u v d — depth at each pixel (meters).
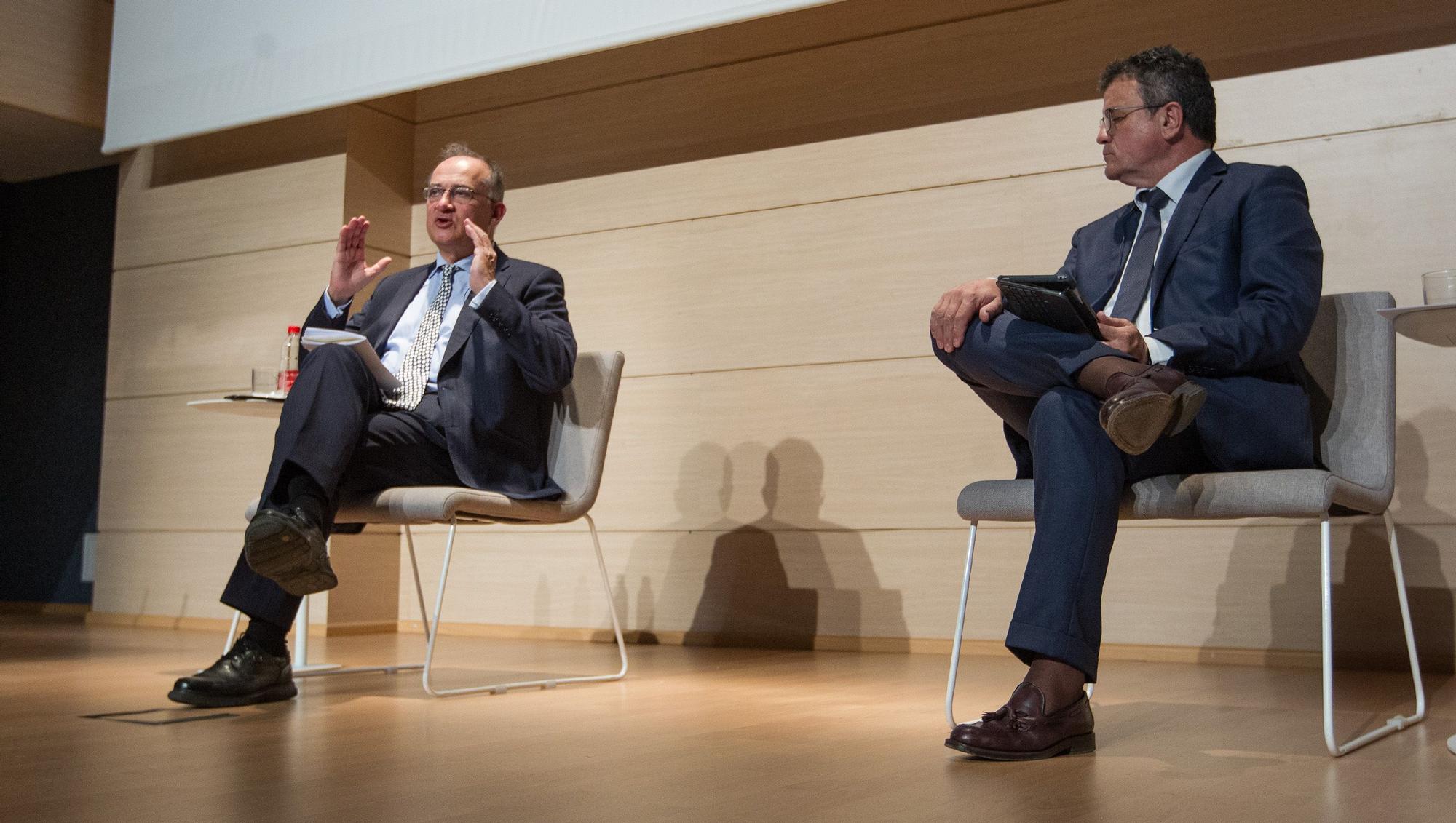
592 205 4.24
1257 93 3.22
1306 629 3.06
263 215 4.61
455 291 2.74
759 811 1.29
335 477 2.19
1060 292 1.68
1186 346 1.76
